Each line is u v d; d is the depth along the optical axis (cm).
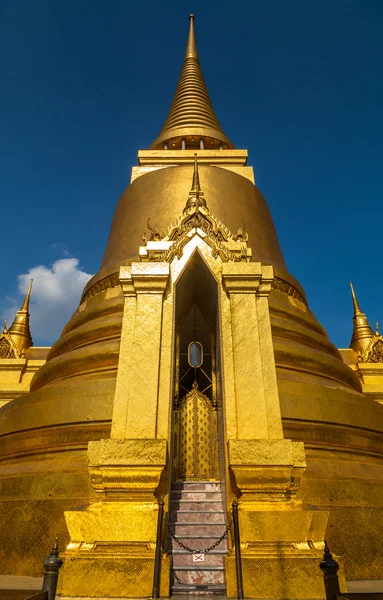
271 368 724
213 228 884
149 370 700
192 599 525
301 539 566
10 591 516
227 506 632
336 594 429
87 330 1147
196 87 2525
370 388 1694
